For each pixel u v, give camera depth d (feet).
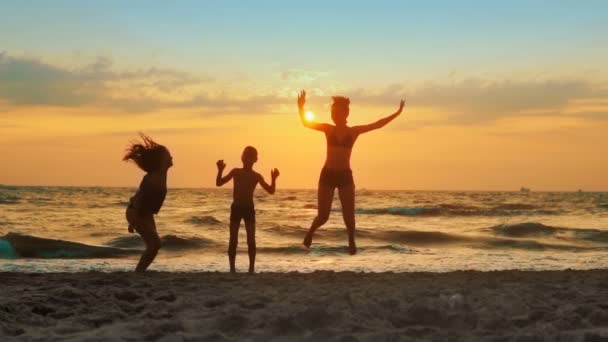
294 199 229.45
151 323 15.89
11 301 19.10
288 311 17.42
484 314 16.93
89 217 91.50
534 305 18.88
